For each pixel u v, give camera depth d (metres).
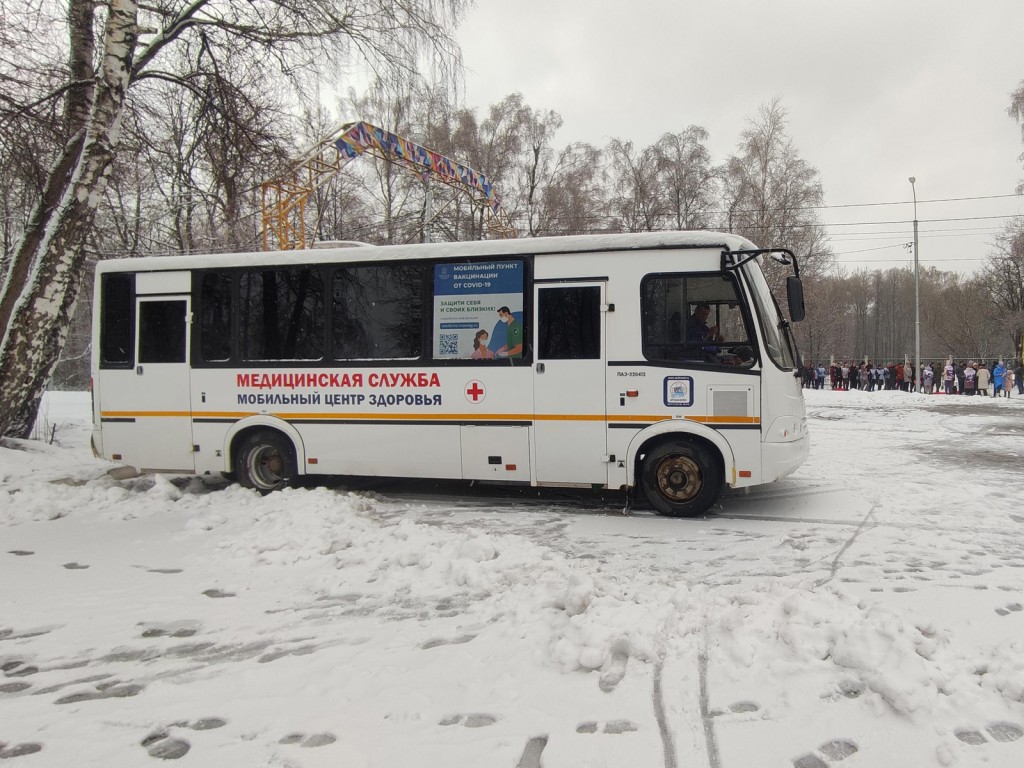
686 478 7.18
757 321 6.96
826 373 43.97
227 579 5.23
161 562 5.68
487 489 8.96
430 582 4.96
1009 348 54.31
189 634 4.21
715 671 3.35
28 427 9.73
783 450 6.92
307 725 3.07
